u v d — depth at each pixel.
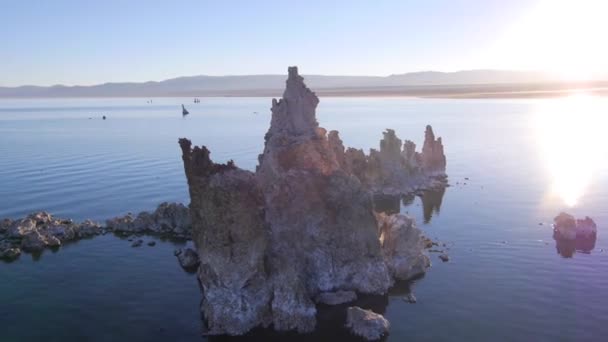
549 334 46.91
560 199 94.44
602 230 75.88
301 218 56.00
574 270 61.31
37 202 98.19
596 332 47.12
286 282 50.19
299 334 48.22
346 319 50.31
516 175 117.06
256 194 51.91
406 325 49.22
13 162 144.00
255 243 49.56
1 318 52.09
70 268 65.69
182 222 80.50
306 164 58.88
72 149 171.75
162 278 62.22
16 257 69.69
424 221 83.25
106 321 51.38
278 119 61.59
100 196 102.56
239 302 49.06
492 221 82.12
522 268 62.25
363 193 56.75
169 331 49.28
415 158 114.81
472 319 50.00
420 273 60.97
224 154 156.38
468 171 123.56
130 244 74.94
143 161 143.62
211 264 49.41
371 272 56.34
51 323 51.00
